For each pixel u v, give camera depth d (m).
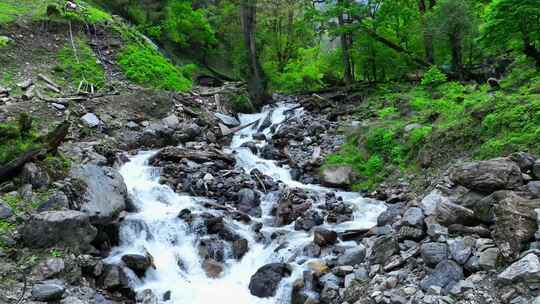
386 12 17.92
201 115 15.85
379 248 6.95
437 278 5.66
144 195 9.59
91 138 12.28
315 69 22.61
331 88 20.38
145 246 8.05
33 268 6.30
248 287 7.37
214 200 10.13
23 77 14.31
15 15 17.19
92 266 6.78
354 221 9.19
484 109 9.62
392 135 11.90
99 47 17.92
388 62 18.88
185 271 7.80
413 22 18.39
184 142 13.79
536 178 6.67
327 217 9.29
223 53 32.97
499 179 6.62
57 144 8.77
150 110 14.70
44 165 8.13
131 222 8.22
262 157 13.67
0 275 6.05
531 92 9.61
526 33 10.79
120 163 11.19
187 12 30.70
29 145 8.14
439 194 7.48
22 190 7.62
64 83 15.11
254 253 8.27
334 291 6.57
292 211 9.54
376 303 5.78
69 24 17.86
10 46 15.38
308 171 12.42
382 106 15.42
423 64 17.67
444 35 15.40
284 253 7.93
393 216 8.13
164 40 29.09
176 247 8.23
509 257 5.38
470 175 7.00
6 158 7.84
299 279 6.98
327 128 14.76
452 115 11.09
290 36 29.28
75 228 6.88
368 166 11.67
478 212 6.43
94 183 8.14
